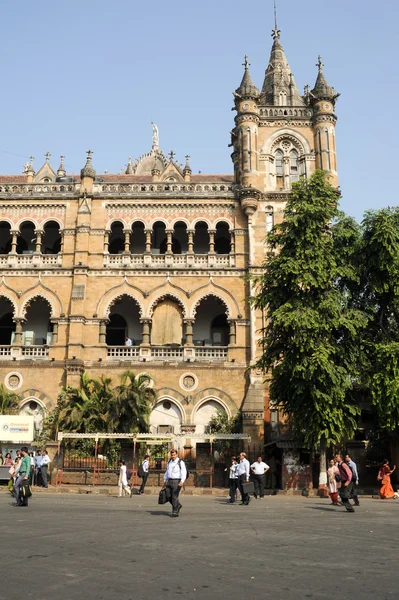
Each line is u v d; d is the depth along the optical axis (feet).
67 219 151.33
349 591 32.24
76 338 140.56
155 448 126.00
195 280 146.72
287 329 103.76
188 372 140.36
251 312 142.31
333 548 44.86
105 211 151.64
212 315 155.33
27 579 34.09
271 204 150.00
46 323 153.38
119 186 153.69
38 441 125.80
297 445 109.40
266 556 41.52
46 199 152.25
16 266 147.74
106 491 106.32
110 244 159.22
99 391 127.34
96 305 144.87
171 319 146.30
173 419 138.92
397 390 100.94
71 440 121.60
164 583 33.58
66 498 91.40
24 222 152.56
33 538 47.91
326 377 101.14
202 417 139.23
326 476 103.19
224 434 120.26
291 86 166.09
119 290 146.10
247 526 57.00
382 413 103.45
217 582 33.94
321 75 157.89
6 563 38.22
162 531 52.80
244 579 34.73
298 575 35.86
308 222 108.47
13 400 135.13
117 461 120.47
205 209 151.94
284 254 109.81
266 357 109.81
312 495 103.86
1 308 157.38
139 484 116.06
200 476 117.91
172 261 148.46
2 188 154.71
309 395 102.53
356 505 82.74
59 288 146.20
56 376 139.74
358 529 55.36
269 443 126.52
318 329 101.71
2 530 52.26
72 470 117.29
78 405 123.75
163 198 151.64
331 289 108.78
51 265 148.05
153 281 146.82
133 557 40.55
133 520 60.80
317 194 112.57
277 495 105.09
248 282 145.69
